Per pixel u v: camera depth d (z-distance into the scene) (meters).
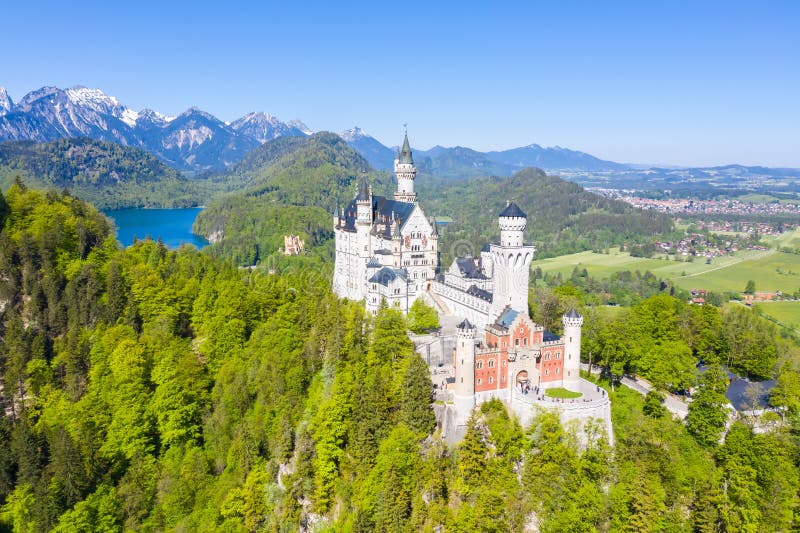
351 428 120.38
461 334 120.06
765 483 113.62
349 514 110.81
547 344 130.62
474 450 111.56
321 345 147.88
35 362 150.38
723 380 130.12
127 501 123.31
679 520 107.12
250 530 117.50
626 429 127.50
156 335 158.38
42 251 179.25
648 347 151.75
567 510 105.19
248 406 139.88
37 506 118.31
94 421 136.62
